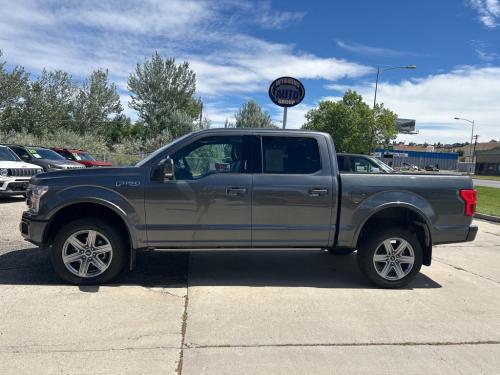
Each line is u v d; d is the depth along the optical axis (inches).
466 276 236.5
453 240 212.1
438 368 132.9
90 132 1611.7
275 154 205.6
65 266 193.0
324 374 126.8
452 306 187.3
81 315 162.2
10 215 369.7
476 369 133.0
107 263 196.1
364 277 227.1
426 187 208.5
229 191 197.6
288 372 127.1
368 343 148.0
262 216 200.8
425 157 3644.2
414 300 193.6
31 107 1348.4
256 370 127.6
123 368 126.0
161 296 185.9
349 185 204.4
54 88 1547.7
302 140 208.5
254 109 1903.3
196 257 256.4
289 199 201.2
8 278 201.6
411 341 150.8
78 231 192.4
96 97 1697.8
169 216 196.1
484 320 172.2
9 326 150.9
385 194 206.2
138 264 235.1
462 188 211.3
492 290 212.1
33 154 620.7
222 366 129.2
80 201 190.9
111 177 194.2
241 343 144.4
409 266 208.8
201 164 202.4
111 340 143.2
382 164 506.0
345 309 179.2
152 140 1428.4
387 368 131.7
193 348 139.8
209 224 198.5
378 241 205.5
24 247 257.6
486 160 3154.5
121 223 203.5
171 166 187.8
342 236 205.8
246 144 205.3
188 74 1667.1
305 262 253.9
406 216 222.4
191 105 1769.2
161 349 138.3
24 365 125.9
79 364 127.5
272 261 253.4
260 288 202.7
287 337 150.2
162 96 1622.8
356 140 1732.3
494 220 465.4
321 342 147.4
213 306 176.7
